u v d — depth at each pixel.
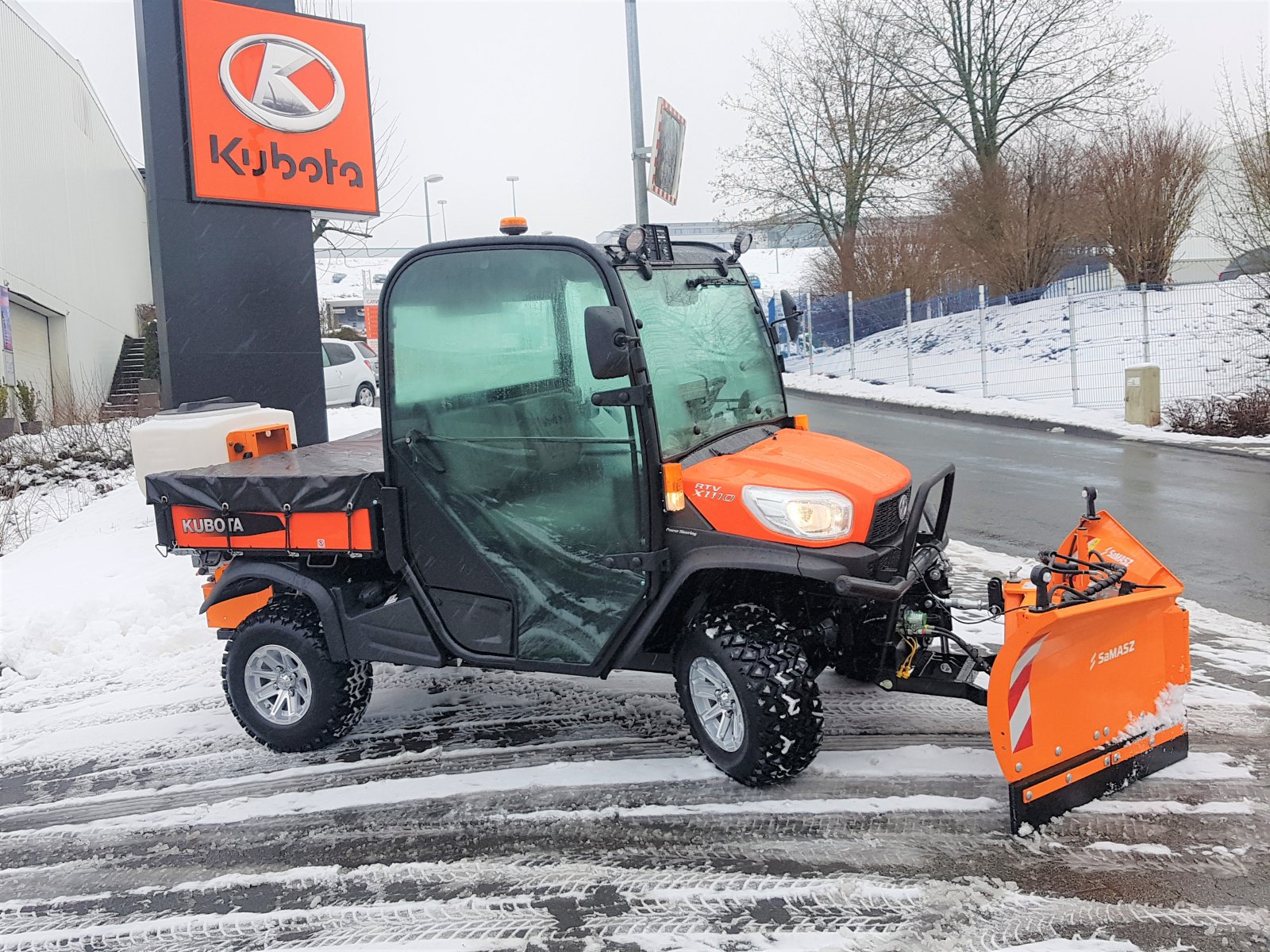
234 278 10.59
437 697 5.55
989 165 25.41
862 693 5.18
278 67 10.62
